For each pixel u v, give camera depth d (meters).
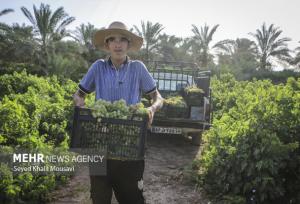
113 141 2.89
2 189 4.43
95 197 3.08
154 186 5.93
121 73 3.21
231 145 5.75
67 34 33.06
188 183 6.09
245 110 6.65
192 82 9.87
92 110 2.87
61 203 4.98
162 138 9.70
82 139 2.90
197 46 42.47
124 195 3.12
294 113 5.88
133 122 2.87
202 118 8.50
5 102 6.36
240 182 5.39
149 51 40.47
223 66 38.81
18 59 32.53
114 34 3.16
